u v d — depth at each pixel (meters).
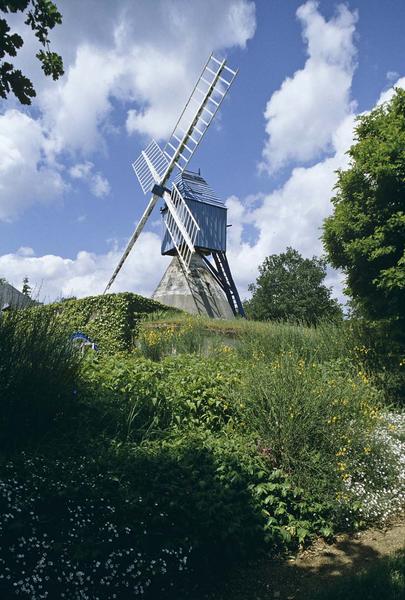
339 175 11.23
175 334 12.92
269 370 6.93
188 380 7.37
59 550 3.70
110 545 3.94
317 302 35.50
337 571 4.32
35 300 5.96
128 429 5.61
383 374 9.34
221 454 5.45
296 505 5.19
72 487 4.19
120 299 15.30
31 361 5.18
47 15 3.78
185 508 4.46
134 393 6.52
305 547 4.89
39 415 5.07
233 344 12.58
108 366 7.46
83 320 15.34
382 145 9.98
